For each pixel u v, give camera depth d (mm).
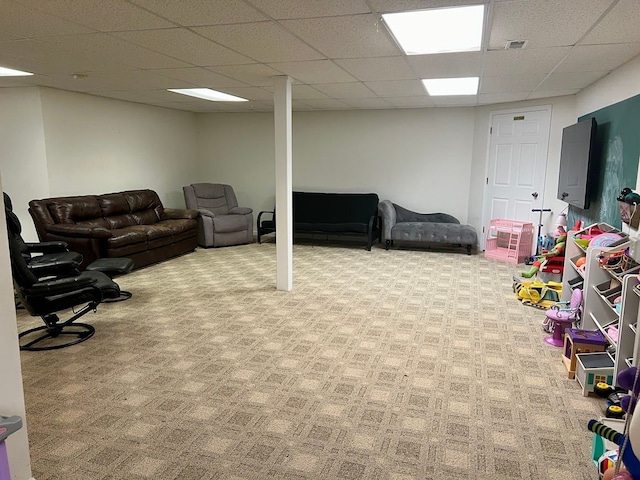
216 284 5086
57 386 2791
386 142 7512
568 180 4949
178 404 2594
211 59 3793
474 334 3637
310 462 2107
